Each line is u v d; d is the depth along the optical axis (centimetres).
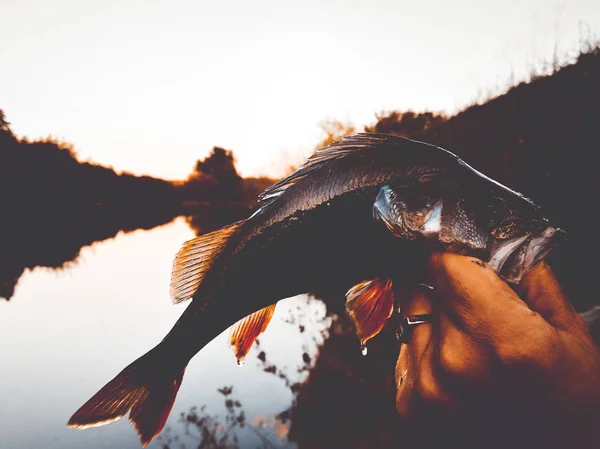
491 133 895
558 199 608
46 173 4122
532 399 115
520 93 858
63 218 3338
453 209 169
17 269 1127
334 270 198
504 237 157
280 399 361
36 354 506
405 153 184
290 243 200
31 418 359
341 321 539
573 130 647
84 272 1076
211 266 211
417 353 148
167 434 321
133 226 2695
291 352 461
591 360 111
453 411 128
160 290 850
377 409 324
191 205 6412
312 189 198
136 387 211
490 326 113
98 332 586
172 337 214
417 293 159
